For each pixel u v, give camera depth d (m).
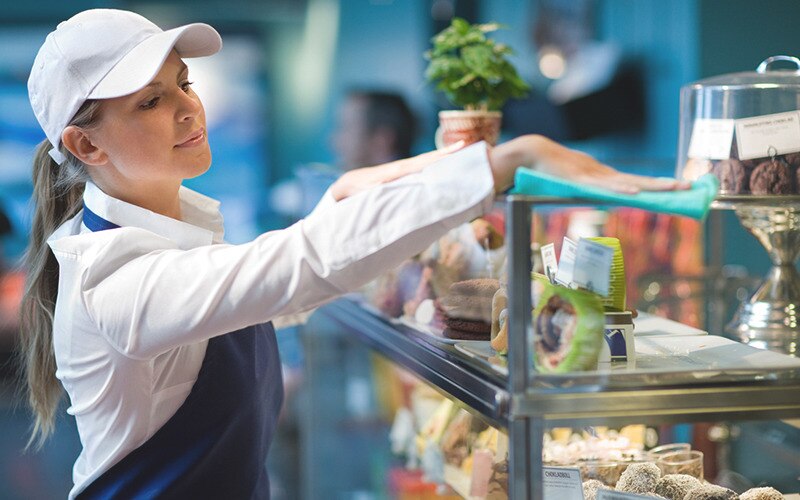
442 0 6.45
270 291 1.37
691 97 1.79
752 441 2.14
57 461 5.46
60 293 1.66
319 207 1.56
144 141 1.65
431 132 6.55
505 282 1.66
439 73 2.24
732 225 3.55
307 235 1.38
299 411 5.11
